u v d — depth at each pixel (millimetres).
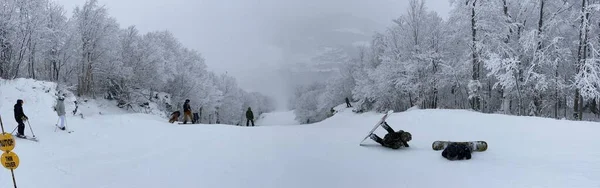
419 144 11766
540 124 13875
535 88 24641
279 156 10227
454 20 28953
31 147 11586
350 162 9250
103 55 38469
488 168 7891
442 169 8062
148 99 43938
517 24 25828
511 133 12836
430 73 32062
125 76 40438
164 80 44625
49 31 29344
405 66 32188
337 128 18641
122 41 42625
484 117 16562
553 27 25391
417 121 18109
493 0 26297
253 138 14188
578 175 6887
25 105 17906
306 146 11945
